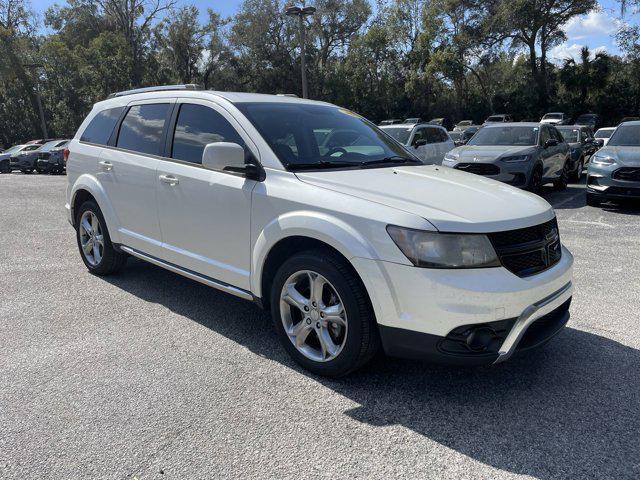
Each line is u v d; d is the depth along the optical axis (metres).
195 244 4.08
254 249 3.55
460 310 2.78
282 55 49.12
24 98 49.81
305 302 3.36
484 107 47.62
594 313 4.50
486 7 42.91
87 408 2.99
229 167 3.56
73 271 5.74
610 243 7.10
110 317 4.38
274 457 2.56
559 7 42.00
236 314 4.46
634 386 3.25
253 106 4.05
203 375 3.38
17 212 10.27
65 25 54.62
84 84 47.41
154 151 4.48
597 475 2.43
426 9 44.62
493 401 3.09
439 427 2.82
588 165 10.07
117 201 4.86
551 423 2.86
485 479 2.41
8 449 2.61
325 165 3.75
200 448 2.63
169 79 51.94
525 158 10.46
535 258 3.11
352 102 48.97
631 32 39.34
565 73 44.25
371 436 2.74
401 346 2.95
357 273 3.03
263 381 3.31
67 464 2.50
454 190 3.36
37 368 3.47
